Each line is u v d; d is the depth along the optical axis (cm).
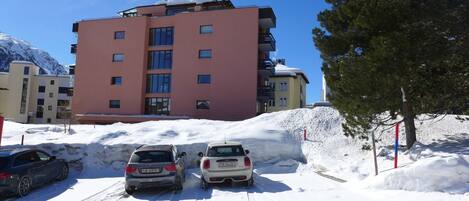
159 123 2720
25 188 1266
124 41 4975
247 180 1323
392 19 1404
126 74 4909
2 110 9562
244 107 4416
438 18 1423
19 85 9656
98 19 5122
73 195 1248
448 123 1997
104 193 1279
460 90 1509
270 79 6869
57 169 1509
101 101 4956
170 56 4866
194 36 4694
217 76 4547
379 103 1439
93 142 1869
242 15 4575
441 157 1132
